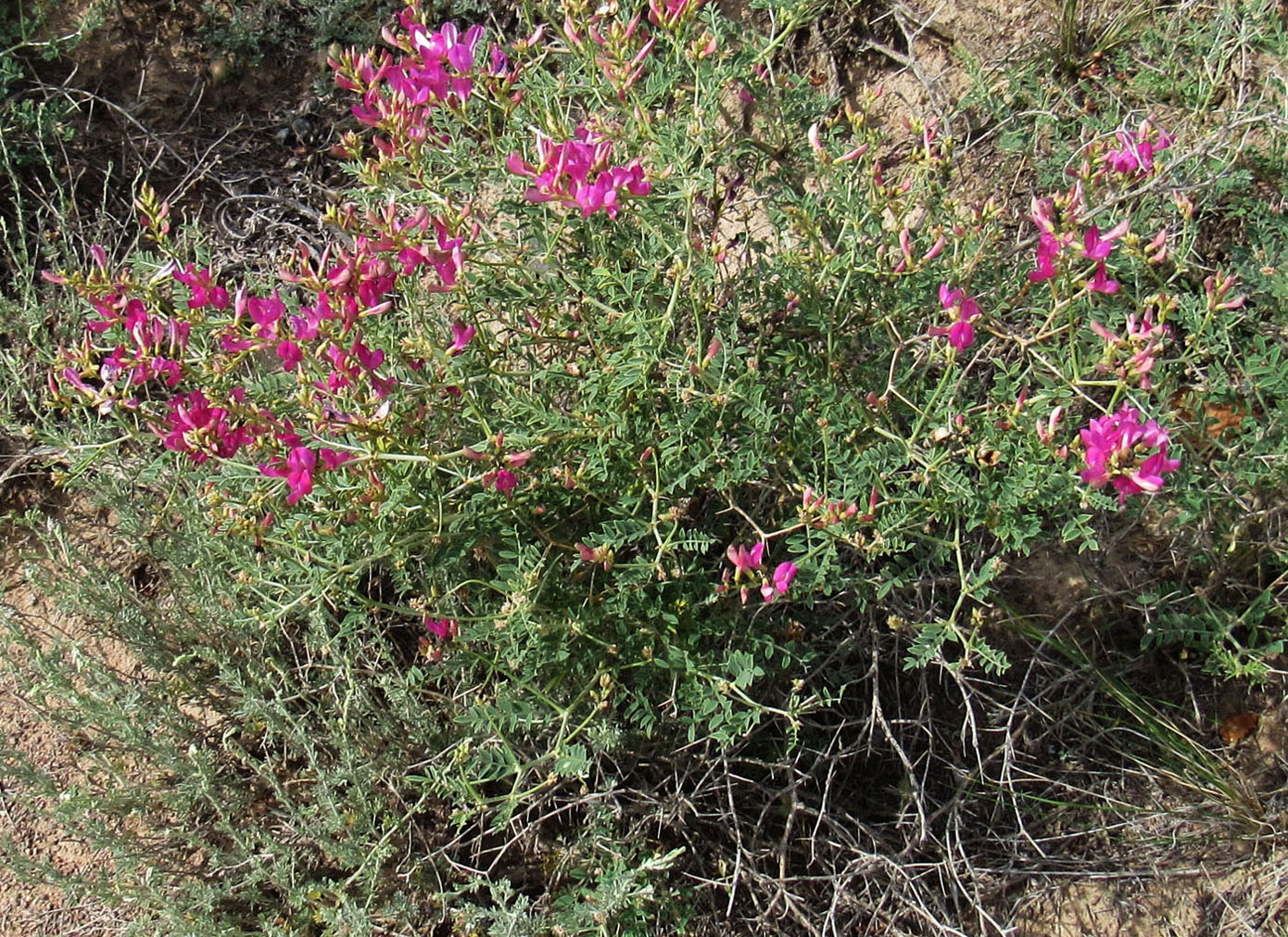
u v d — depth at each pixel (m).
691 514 0.83
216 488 0.78
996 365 0.85
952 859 0.80
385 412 0.72
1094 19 0.97
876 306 0.81
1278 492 0.82
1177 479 0.81
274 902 0.81
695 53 0.78
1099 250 0.73
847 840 0.81
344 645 0.84
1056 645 0.83
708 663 0.76
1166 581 0.85
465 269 0.80
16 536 0.92
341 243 0.97
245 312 0.78
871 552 0.75
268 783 0.84
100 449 0.79
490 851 0.81
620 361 0.76
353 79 0.78
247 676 0.85
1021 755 0.84
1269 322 0.87
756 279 0.82
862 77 1.00
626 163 0.79
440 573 0.81
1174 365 0.87
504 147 0.82
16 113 0.97
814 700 0.78
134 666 0.87
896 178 0.81
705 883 0.79
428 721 0.81
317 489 0.76
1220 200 0.89
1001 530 0.74
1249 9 0.89
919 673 0.85
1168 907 0.81
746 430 0.78
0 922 0.82
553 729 0.80
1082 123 0.93
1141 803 0.83
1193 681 0.85
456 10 1.02
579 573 0.80
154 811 0.83
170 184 1.00
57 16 1.02
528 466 0.78
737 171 0.95
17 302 0.95
